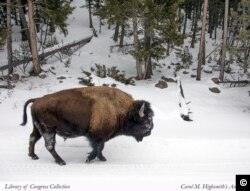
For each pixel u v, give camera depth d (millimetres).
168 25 24016
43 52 27484
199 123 16906
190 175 8195
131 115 9102
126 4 23969
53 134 9039
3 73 24359
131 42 38094
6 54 29656
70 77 23547
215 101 22594
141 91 21453
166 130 14711
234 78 29047
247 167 9164
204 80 27109
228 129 15844
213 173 8453
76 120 8867
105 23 43125
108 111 8898
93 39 37000
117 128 9266
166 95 21656
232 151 10969
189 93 23281
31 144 9422
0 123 14766
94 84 21578
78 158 9828
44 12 24797
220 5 40406
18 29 37188
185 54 33750
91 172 8328
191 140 11898
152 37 25328
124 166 9008
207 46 41625
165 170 8688
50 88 21109
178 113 17984
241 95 24844
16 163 8969
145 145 11219
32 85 21625
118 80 23719
